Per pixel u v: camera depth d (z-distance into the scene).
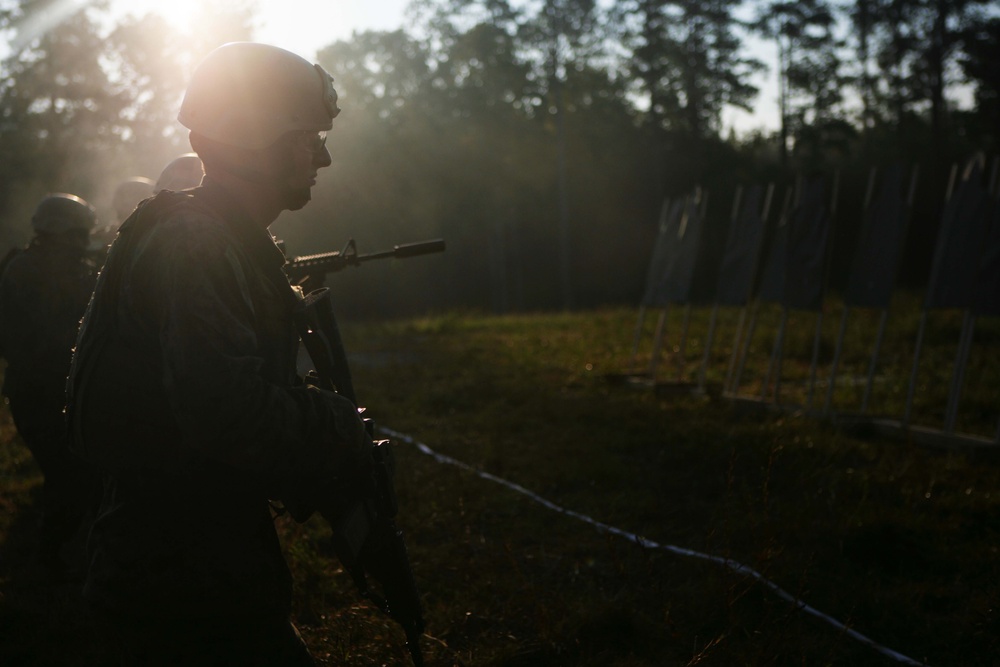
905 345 10.31
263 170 1.76
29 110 35.62
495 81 42.25
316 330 1.82
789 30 42.25
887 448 5.78
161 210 1.67
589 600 3.50
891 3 40.91
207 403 1.51
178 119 1.77
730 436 5.92
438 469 5.55
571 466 5.44
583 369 9.86
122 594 1.69
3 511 4.93
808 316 13.52
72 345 3.66
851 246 32.88
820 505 4.54
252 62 1.75
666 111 44.22
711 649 3.05
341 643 3.14
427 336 14.71
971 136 41.47
